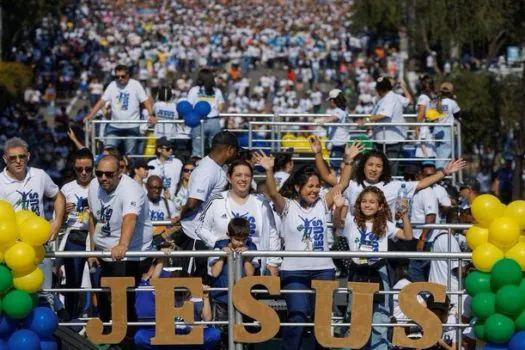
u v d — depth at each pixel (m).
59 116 76.94
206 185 19.94
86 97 95.62
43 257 17.16
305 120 52.47
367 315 17.28
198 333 17.36
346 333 18.36
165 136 29.06
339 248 19.11
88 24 128.50
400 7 85.19
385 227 18.62
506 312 16.89
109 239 18.62
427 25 70.50
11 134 69.25
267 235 18.58
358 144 20.08
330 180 21.33
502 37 76.19
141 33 127.25
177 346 17.86
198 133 29.25
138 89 29.11
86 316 19.72
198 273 19.94
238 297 17.23
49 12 98.62
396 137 29.80
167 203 24.80
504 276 16.80
